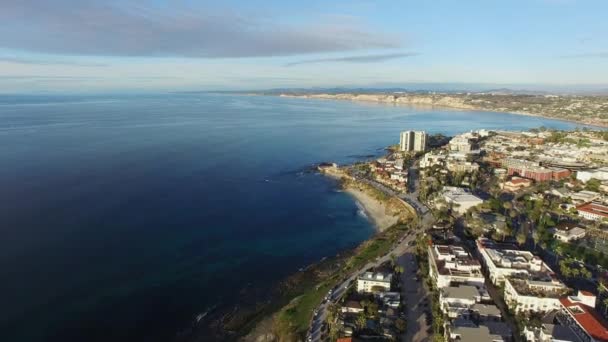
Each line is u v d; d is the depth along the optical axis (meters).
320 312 191.25
